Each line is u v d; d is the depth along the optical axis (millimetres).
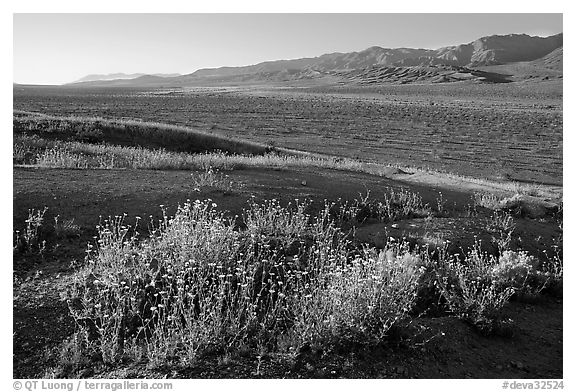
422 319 6777
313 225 9844
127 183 11242
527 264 8812
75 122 23094
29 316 5922
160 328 5809
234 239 7668
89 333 5773
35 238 7875
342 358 5598
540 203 13859
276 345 5746
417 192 14500
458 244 9758
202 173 13477
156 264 7098
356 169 18797
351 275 6855
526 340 6762
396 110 63500
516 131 43969
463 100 87312
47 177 11070
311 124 46375
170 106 62750
